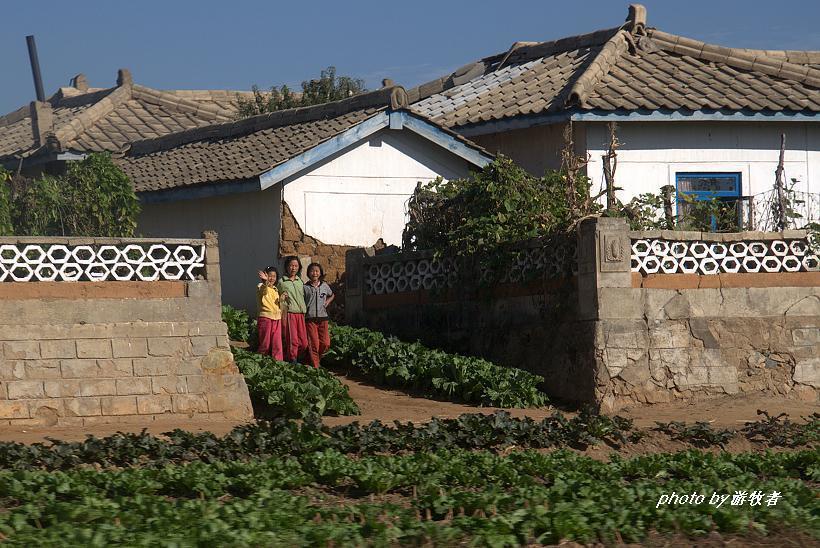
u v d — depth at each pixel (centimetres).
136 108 3075
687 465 1180
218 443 1209
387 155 2228
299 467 1138
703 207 1902
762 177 2308
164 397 1417
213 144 2452
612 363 1581
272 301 1745
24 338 1365
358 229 2189
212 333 1453
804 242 1702
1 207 1933
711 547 886
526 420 1352
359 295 2070
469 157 2284
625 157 2258
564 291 1662
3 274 1366
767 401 1631
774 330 1675
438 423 1330
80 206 2050
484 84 2623
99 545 788
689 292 1641
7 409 1345
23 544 789
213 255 1464
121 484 1008
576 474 1112
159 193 2270
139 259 1432
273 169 2066
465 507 971
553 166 2295
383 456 1209
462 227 1850
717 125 2291
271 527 861
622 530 900
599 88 2256
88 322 1395
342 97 3328
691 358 1628
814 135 2336
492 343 1811
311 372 1609
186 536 821
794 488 1090
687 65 2442
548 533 876
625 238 1602
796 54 2688
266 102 3341
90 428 1362
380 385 1759
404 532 876
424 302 1944
